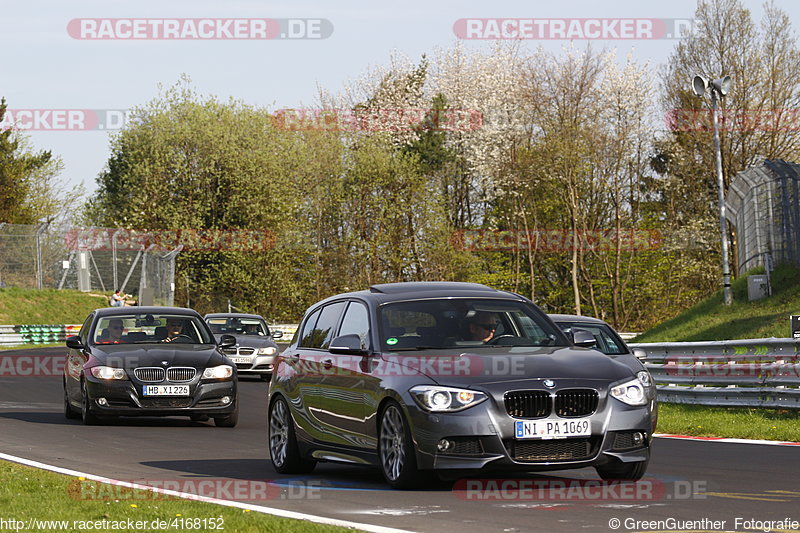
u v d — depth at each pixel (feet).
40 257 333.42
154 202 385.29
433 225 391.65
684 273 398.01
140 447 88.12
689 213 401.49
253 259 392.88
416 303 65.72
